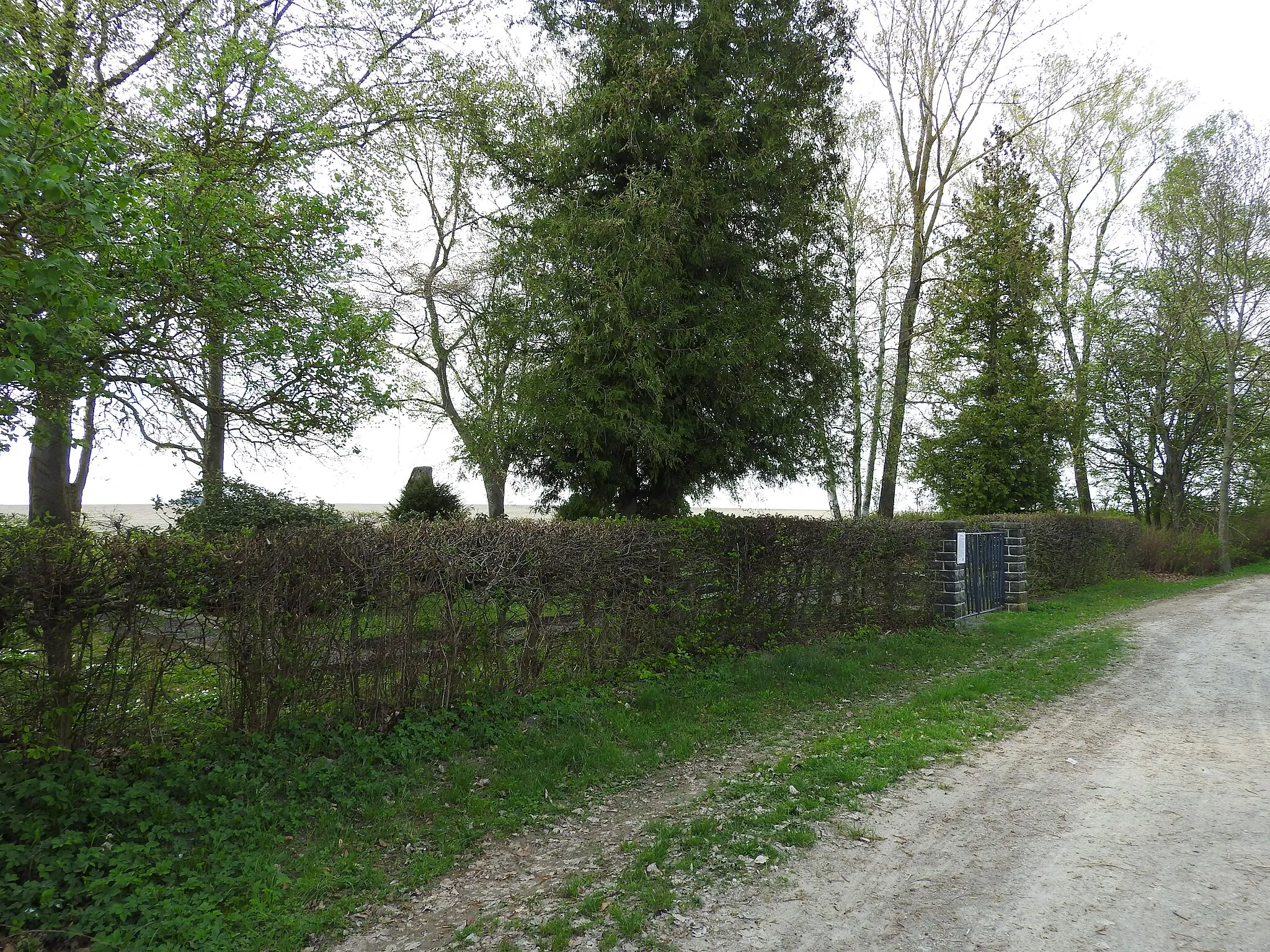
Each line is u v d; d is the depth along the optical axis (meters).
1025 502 23.19
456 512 18.41
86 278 5.00
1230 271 24.62
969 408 22.84
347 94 11.98
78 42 7.85
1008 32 16.25
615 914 3.54
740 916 3.51
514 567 6.66
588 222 9.47
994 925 3.34
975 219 18.12
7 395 5.76
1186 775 5.35
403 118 12.70
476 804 4.95
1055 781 5.28
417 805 4.91
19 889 3.48
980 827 4.47
